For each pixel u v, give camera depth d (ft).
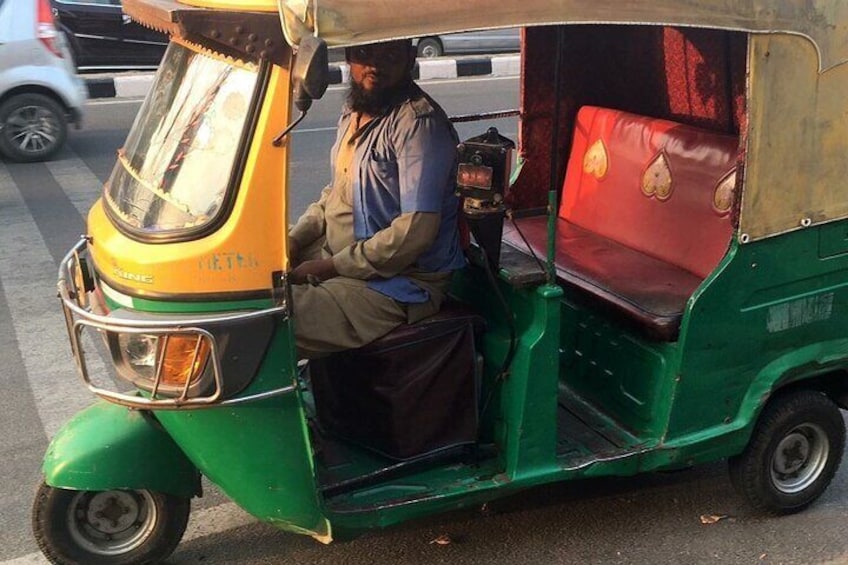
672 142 12.46
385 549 10.80
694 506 11.78
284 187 8.18
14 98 28.22
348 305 9.40
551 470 10.00
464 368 9.86
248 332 8.32
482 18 7.87
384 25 7.56
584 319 11.56
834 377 11.50
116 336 8.55
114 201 9.35
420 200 9.26
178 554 10.72
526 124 13.87
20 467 12.52
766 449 11.07
